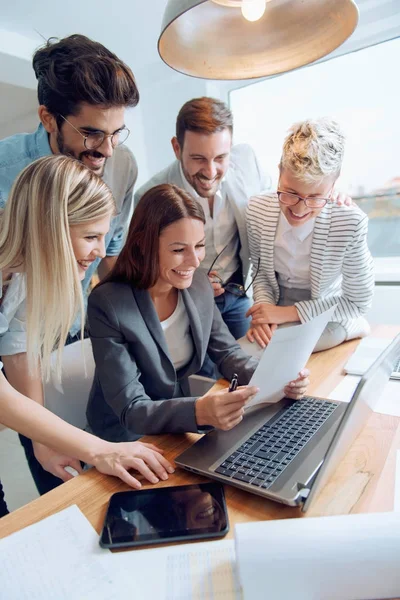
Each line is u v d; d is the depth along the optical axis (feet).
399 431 2.40
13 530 1.89
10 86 7.22
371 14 5.48
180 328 3.48
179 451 2.45
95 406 3.43
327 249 4.00
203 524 1.79
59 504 2.04
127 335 2.98
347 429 1.88
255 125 7.07
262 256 4.54
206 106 4.06
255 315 4.29
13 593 1.55
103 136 3.24
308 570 1.35
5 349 3.41
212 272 5.08
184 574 1.58
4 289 2.91
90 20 5.60
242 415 2.53
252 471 2.04
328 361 3.56
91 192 2.54
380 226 6.31
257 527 1.46
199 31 3.12
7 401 2.43
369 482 1.98
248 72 3.36
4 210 2.51
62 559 1.69
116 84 3.05
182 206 2.91
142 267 3.03
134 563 1.65
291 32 3.15
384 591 1.34
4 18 5.44
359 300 4.12
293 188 3.53
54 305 2.50
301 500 1.83
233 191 5.01
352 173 6.27
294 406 2.70
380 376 2.16
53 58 3.07
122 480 2.18
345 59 5.94
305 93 6.43
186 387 3.57
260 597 1.36
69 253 2.44
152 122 7.57
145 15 5.51
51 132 3.42
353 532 1.39
